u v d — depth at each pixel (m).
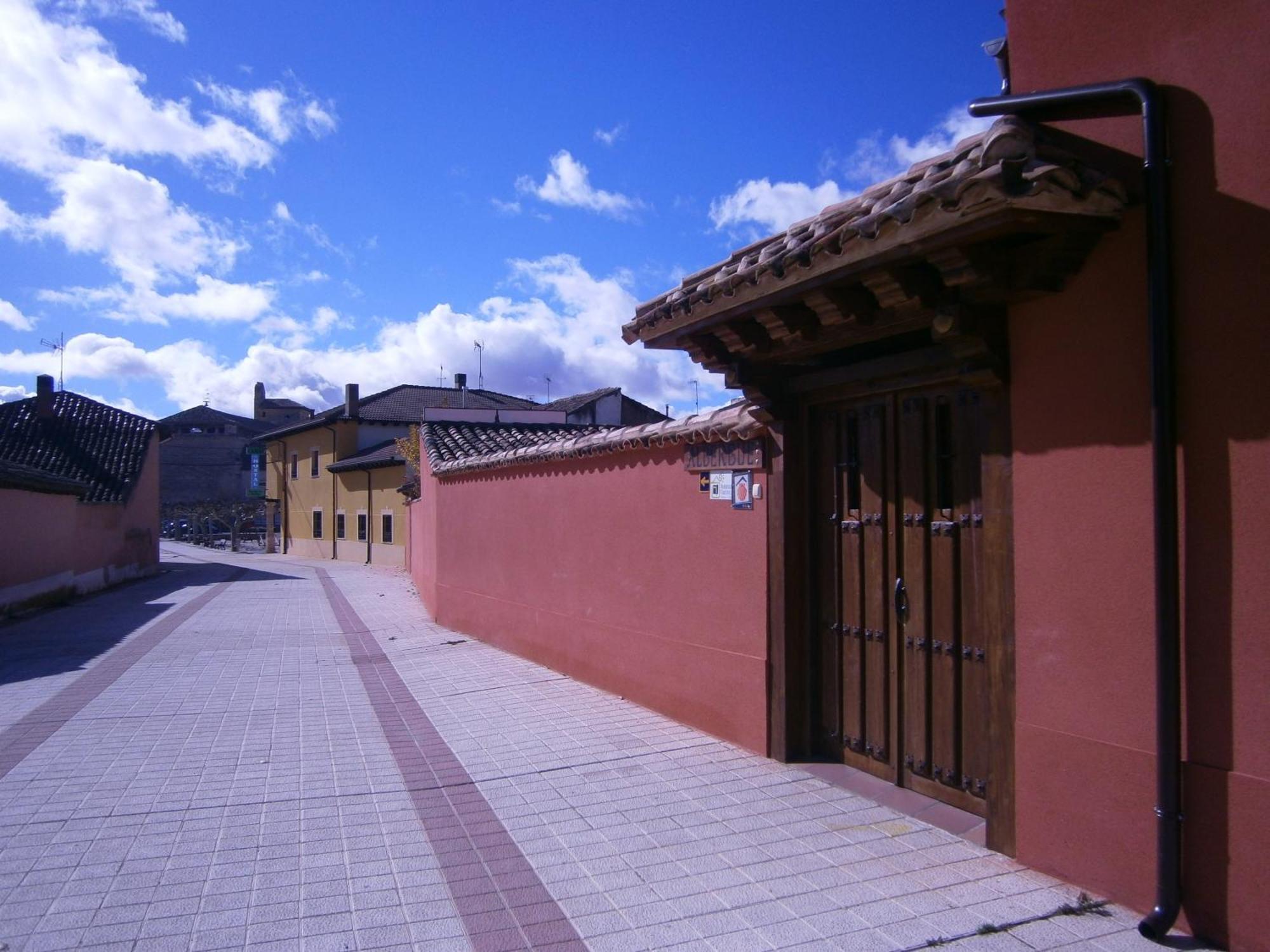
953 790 5.18
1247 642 3.52
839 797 5.60
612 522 8.70
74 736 7.81
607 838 5.12
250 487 56.88
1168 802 3.70
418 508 20.20
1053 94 3.95
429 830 5.36
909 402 5.48
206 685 10.16
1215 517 3.62
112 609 19.75
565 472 9.74
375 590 23.36
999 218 3.73
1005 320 4.51
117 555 27.72
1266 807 3.46
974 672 5.02
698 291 5.67
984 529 4.70
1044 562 4.33
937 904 4.12
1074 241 4.02
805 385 6.09
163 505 67.62
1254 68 3.53
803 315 5.38
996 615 4.60
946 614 5.20
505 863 4.82
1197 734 3.68
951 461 5.19
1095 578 4.09
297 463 46.00
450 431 16.64
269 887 4.60
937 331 4.49
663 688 7.78
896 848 4.77
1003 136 3.50
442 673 10.43
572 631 9.59
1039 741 4.36
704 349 6.29
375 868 4.82
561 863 4.80
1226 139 3.61
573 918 4.18
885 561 5.66
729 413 6.89
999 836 4.61
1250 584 3.51
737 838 5.02
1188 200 3.72
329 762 6.87
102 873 4.80
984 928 3.88
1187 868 3.70
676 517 7.59
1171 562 3.70
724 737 6.95
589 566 9.20
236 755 7.12
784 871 4.57
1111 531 4.02
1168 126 3.80
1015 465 4.47
